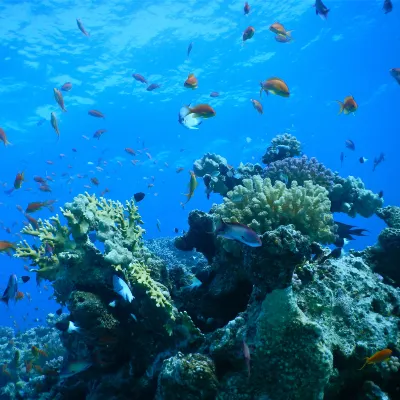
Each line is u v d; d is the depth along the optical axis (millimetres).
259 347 3262
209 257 5832
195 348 3930
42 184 13195
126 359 4578
